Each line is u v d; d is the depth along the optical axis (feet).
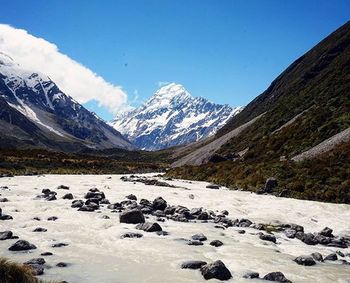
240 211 101.76
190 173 225.35
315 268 53.62
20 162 244.83
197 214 90.43
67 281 43.88
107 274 47.11
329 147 166.71
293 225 83.71
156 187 153.48
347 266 55.57
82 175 231.91
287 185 141.49
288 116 282.97
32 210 86.84
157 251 57.93
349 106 209.56
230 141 338.75
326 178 139.13
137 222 76.95
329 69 328.70
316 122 209.87
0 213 77.46
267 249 62.59
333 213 103.24
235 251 60.03
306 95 301.02
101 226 73.31
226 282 45.65
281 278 47.29
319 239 71.26
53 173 244.22
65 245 59.88
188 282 45.06
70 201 102.73
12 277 36.91
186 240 65.57
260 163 182.29
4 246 57.41
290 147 200.13
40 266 48.73
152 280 45.44
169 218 87.35
